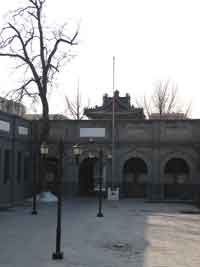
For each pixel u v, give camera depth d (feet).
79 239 54.44
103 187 136.26
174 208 103.86
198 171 130.21
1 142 107.86
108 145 134.72
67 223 71.61
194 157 131.23
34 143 133.08
